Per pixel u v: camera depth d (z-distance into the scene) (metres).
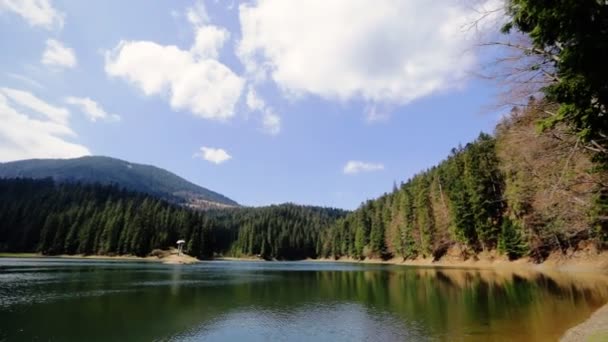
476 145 64.44
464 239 65.81
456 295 27.22
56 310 20.55
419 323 18.11
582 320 17.09
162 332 16.62
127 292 28.38
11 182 148.62
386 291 30.94
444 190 77.62
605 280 31.25
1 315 18.89
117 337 15.64
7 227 107.38
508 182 39.38
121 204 116.94
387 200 113.69
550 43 9.07
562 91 8.43
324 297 27.78
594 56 7.58
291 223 172.88
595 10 7.41
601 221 25.61
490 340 14.66
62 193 133.38
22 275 39.62
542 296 24.64
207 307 22.86
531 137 12.02
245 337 15.89
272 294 29.47
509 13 9.84
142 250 104.56
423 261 80.88
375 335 15.98
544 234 46.28
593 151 10.73
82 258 96.62
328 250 152.50
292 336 16.02
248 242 148.12
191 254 116.31
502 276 40.19
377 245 105.69
